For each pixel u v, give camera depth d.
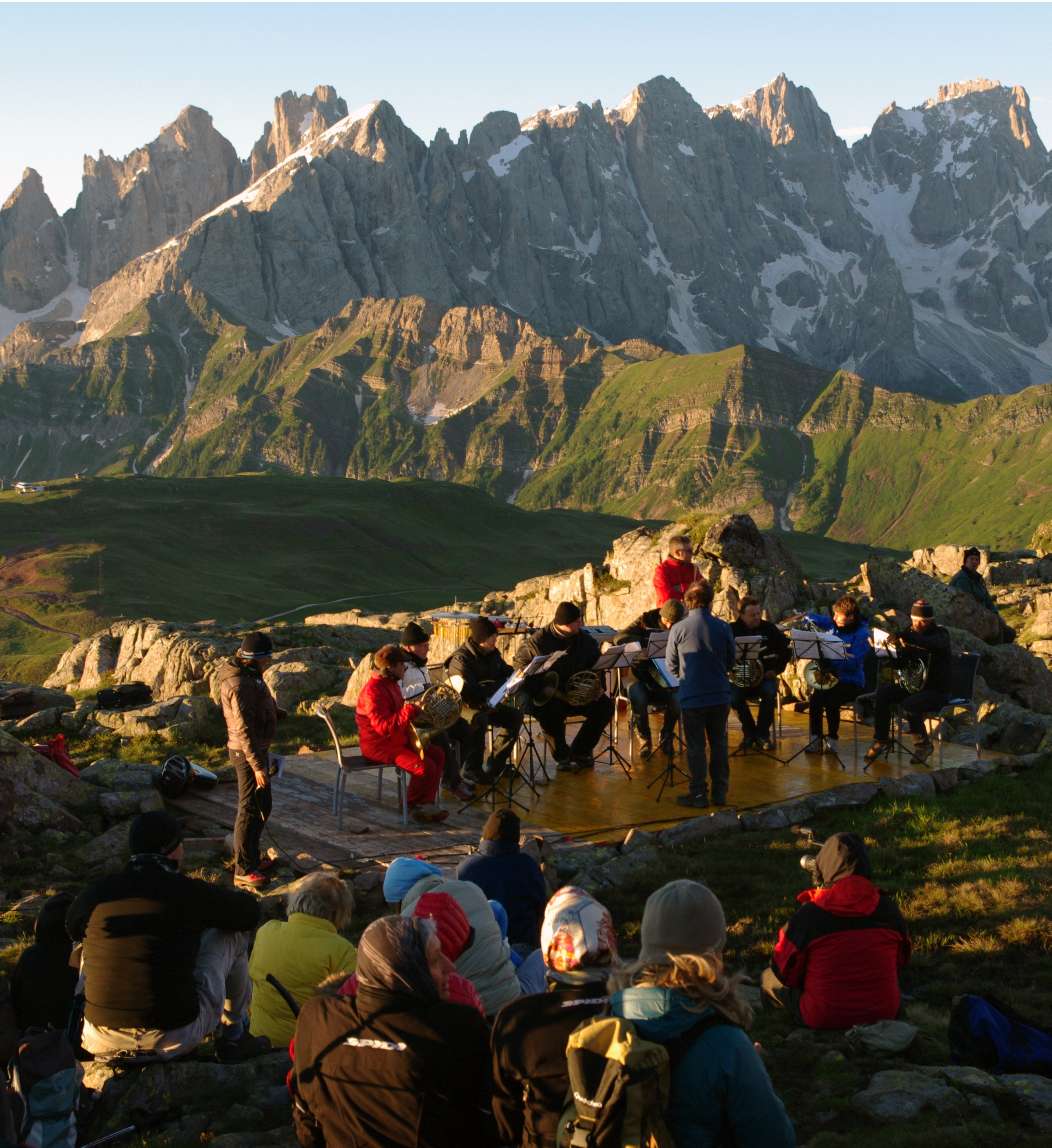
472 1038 4.82
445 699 12.26
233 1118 6.24
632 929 9.63
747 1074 4.20
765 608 23.08
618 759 15.23
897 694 15.05
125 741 18.80
